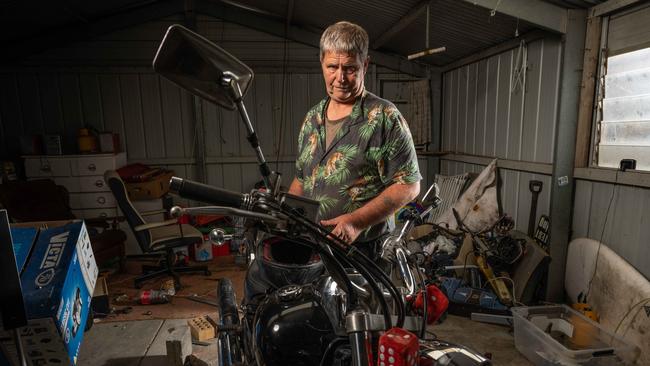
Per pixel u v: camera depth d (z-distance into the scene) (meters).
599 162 2.73
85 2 4.43
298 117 5.57
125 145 5.32
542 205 3.20
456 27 3.68
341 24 1.12
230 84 0.74
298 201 0.78
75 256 1.10
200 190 0.72
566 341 2.31
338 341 0.88
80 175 4.56
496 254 3.06
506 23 3.23
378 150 1.17
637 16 2.38
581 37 2.68
